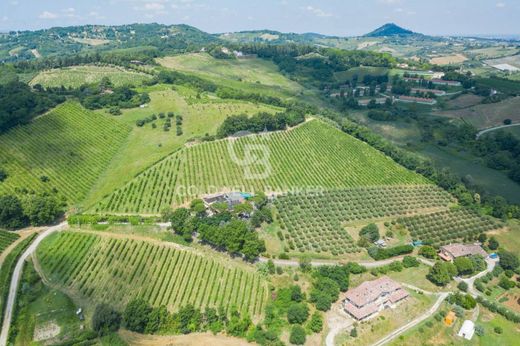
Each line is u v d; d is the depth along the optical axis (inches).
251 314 5689.0
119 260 6471.5
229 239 6638.8
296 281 6368.1
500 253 7190.0
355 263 6761.8
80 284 6063.0
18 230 7377.0
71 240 6993.1
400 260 7185.0
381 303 5880.9
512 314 5866.1
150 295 5856.3
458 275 6855.3
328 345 5172.2
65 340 5162.4
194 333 5378.9
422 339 5349.4
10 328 5280.5
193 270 6358.3
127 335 5260.8
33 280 6082.7
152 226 7352.4
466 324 5502.0
